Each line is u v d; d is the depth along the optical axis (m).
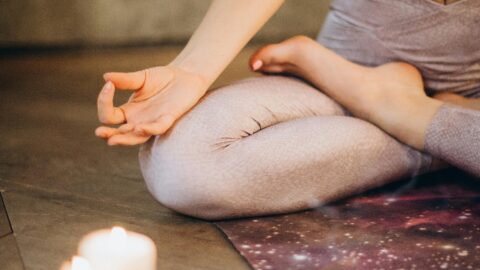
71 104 2.59
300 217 1.38
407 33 1.56
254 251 1.23
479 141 1.35
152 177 1.35
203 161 1.29
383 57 1.60
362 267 1.17
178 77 1.32
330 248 1.24
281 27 4.91
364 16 1.60
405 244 1.26
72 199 1.52
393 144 1.46
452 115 1.39
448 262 1.18
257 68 1.55
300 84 1.51
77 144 2.00
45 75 3.28
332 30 1.71
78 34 4.37
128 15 4.48
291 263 1.18
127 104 1.30
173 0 4.57
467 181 1.60
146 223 1.37
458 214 1.40
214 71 1.37
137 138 1.27
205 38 1.40
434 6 1.52
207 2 4.66
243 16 1.42
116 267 0.96
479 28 1.54
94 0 4.36
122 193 1.56
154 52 4.09
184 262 1.19
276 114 1.40
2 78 3.19
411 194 1.52
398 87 1.48
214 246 1.26
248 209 1.34
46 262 1.19
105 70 3.41
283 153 1.32
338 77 1.49
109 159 1.84
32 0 4.21
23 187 1.60
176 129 1.30
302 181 1.35
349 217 1.38
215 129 1.29
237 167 1.30
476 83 1.64
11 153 1.91
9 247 1.25
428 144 1.42
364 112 1.47
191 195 1.30
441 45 1.55
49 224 1.37
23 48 4.18
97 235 1.18
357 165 1.41
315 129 1.37
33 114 2.42
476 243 1.26
